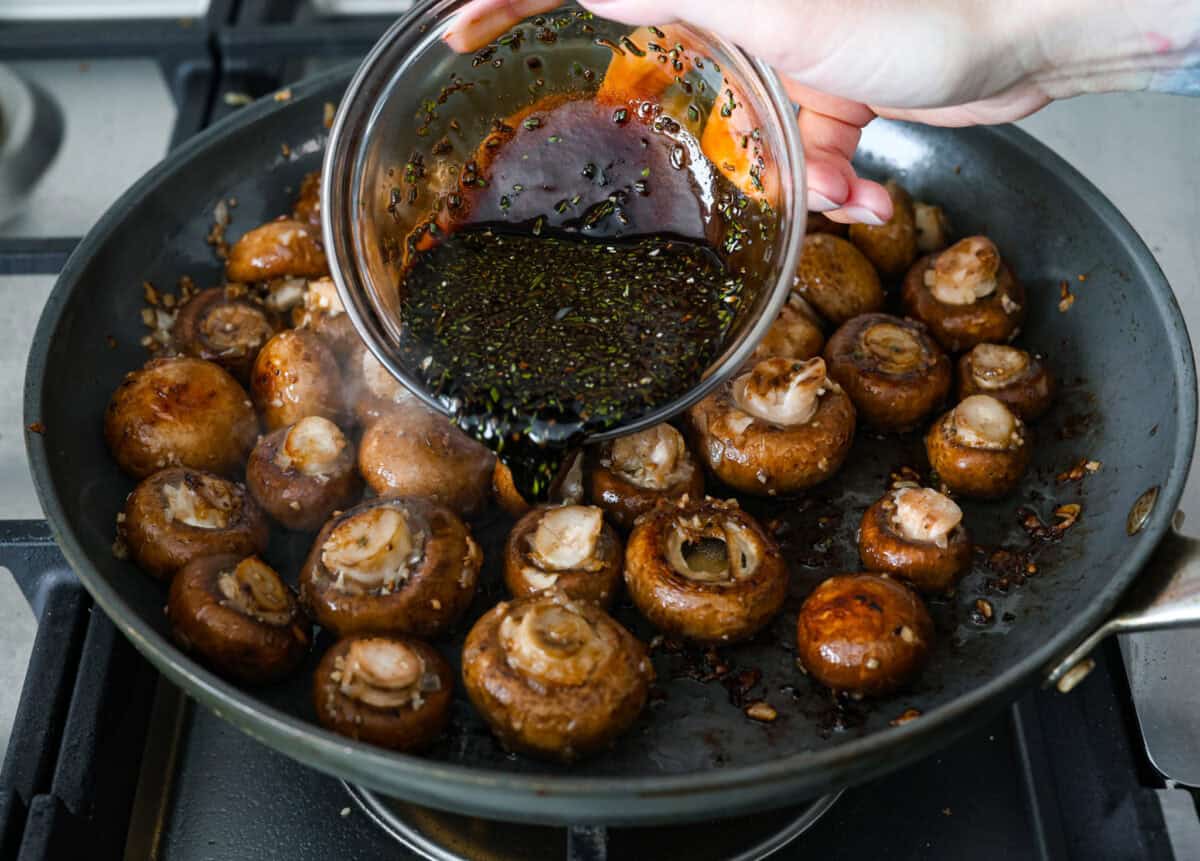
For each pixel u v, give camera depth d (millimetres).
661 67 397
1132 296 450
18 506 463
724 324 393
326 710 379
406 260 408
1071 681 369
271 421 450
